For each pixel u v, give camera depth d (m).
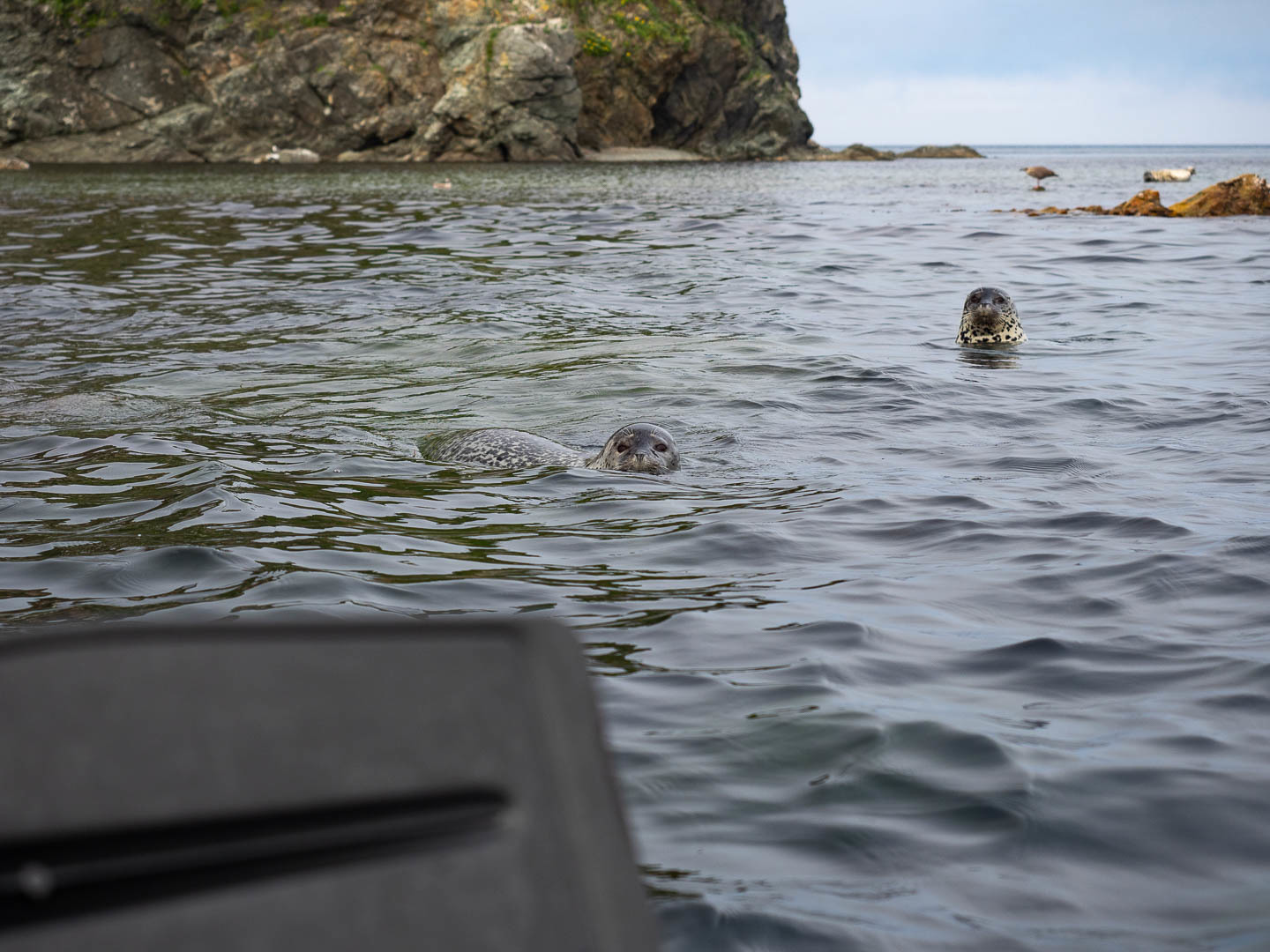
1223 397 8.90
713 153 75.06
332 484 6.66
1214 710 3.56
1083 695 3.73
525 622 0.73
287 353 11.39
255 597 4.60
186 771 0.62
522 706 0.70
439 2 60.94
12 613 4.44
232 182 39.91
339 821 0.65
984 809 2.93
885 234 22.69
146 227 23.38
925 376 9.97
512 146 60.56
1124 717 3.53
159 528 5.59
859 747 3.31
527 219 26.06
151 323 13.06
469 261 18.84
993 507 6.14
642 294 15.39
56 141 55.72
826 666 3.97
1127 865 2.67
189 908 0.60
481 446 7.58
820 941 2.35
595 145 68.44
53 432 7.91
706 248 20.67
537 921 0.67
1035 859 2.70
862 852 2.74
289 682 0.66
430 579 4.94
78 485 6.46
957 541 5.55
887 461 7.32
